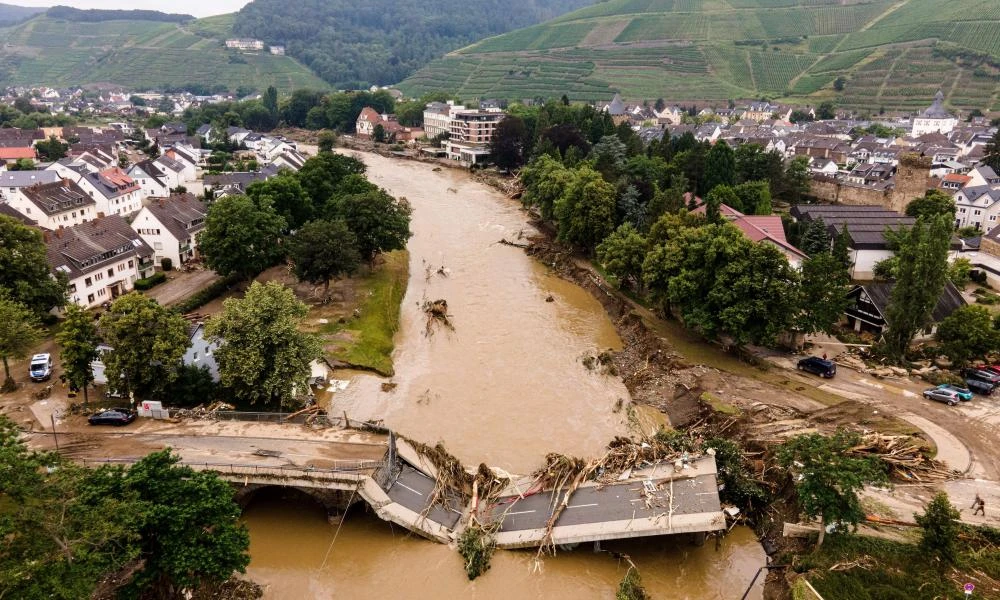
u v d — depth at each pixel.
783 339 84.38
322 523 54.94
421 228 144.25
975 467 57.31
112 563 38.00
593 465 57.94
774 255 77.19
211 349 72.94
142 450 57.44
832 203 158.38
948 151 193.62
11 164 178.88
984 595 42.94
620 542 52.69
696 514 50.97
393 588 48.25
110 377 62.81
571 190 126.69
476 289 110.25
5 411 65.25
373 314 94.50
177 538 40.94
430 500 55.34
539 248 129.62
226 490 44.59
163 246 109.31
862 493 53.81
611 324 96.75
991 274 105.81
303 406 68.25
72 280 88.44
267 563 50.56
